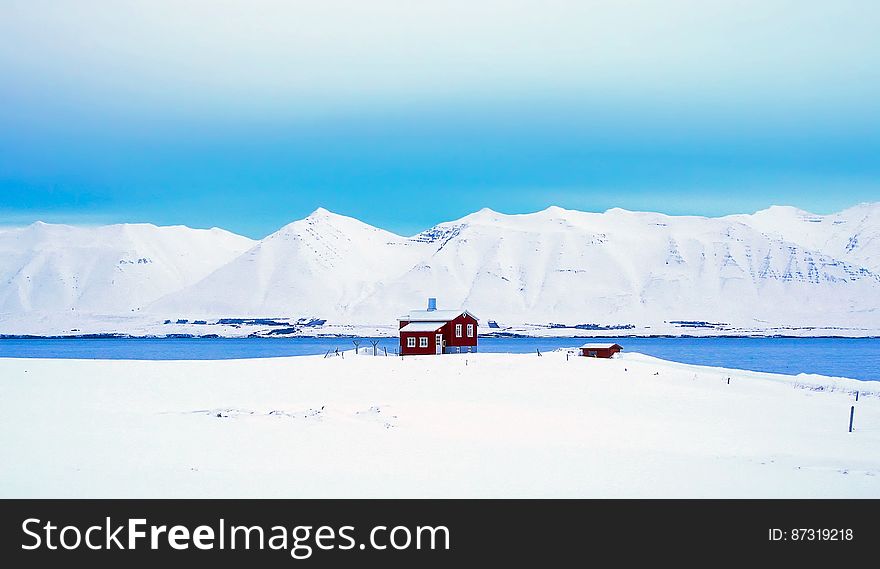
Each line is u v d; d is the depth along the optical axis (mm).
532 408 55469
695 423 50656
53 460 35031
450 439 42219
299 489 31625
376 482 32750
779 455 39594
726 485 33000
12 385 58594
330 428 44281
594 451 39688
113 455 36281
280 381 65000
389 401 57406
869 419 53312
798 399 62281
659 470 35438
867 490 32469
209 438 40781
